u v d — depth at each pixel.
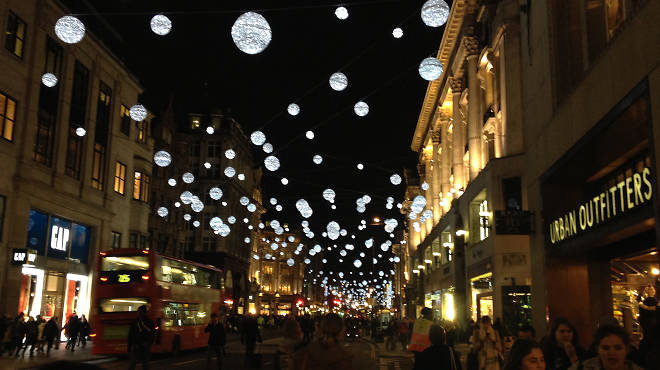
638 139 14.03
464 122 39.12
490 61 30.84
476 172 33.31
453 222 38.62
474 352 10.48
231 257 65.62
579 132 15.22
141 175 39.25
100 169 34.06
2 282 24.81
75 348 27.64
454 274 37.84
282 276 107.88
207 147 64.81
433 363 6.60
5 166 25.30
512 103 26.66
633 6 13.12
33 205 27.12
